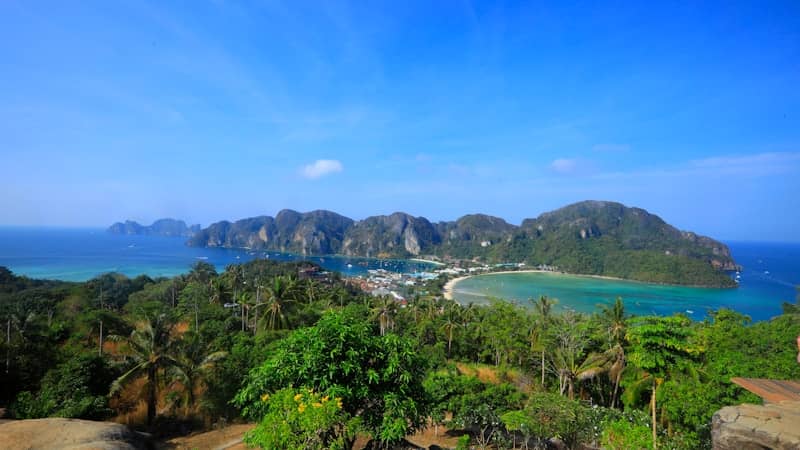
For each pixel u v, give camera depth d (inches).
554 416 667.4
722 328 1024.2
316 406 277.1
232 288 2452.0
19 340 889.5
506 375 1514.5
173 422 837.8
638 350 597.9
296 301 1498.5
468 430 940.6
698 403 695.7
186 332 1190.9
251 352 956.0
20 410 657.6
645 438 588.1
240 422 868.0
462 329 2039.9
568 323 1514.5
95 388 789.9
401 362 368.5
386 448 379.6
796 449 344.2
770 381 486.9
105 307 2129.7
